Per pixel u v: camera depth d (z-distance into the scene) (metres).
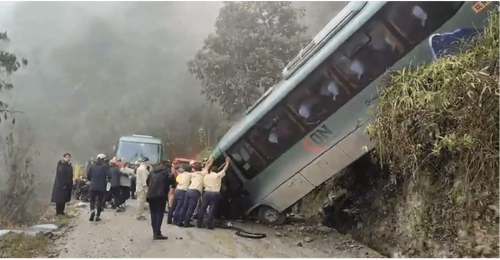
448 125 8.34
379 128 9.12
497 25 8.81
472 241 7.37
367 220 10.58
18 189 12.79
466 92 8.14
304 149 10.62
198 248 8.16
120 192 13.16
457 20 9.71
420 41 9.80
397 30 9.84
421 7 9.71
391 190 10.30
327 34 10.48
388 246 8.59
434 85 8.67
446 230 7.91
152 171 9.03
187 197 10.59
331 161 10.45
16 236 9.20
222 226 10.55
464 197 7.97
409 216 8.92
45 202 14.85
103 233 9.61
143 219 11.52
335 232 10.32
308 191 10.75
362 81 10.09
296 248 8.44
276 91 10.85
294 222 11.78
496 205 7.63
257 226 10.89
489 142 8.02
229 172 11.42
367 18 9.88
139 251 7.90
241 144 11.16
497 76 8.21
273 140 10.85
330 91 10.33
